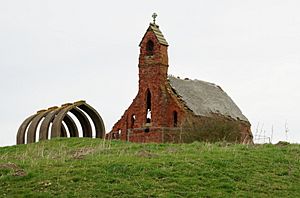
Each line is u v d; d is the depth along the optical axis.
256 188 28.44
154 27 75.69
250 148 37.91
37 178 28.39
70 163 31.53
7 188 27.00
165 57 75.00
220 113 76.12
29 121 61.09
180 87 75.38
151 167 30.33
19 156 38.44
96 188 26.94
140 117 74.44
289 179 30.56
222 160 32.69
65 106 60.94
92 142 47.56
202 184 28.38
